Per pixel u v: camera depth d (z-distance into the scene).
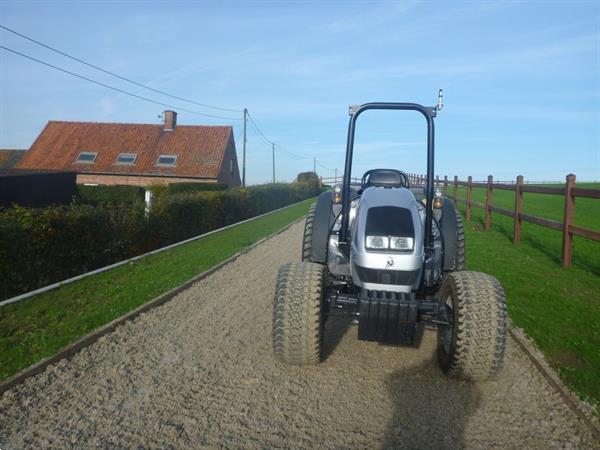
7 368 4.55
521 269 8.99
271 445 3.51
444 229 5.75
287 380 4.54
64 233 8.54
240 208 19.86
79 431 3.65
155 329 5.85
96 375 4.57
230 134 41.12
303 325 4.47
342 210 5.11
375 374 4.69
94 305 6.61
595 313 6.29
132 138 40.56
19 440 3.52
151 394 4.23
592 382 4.36
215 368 4.78
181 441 3.54
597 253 10.89
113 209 10.38
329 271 5.38
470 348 4.20
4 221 7.34
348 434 3.66
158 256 10.41
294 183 34.41
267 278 8.65
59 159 39.25
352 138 5.14
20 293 7.55
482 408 4.07
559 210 20.77
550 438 3.63
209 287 7.95
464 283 4.41
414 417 3.92
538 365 4.75
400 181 5.45
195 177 37.94
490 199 15.19
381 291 4.38
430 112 5.06
